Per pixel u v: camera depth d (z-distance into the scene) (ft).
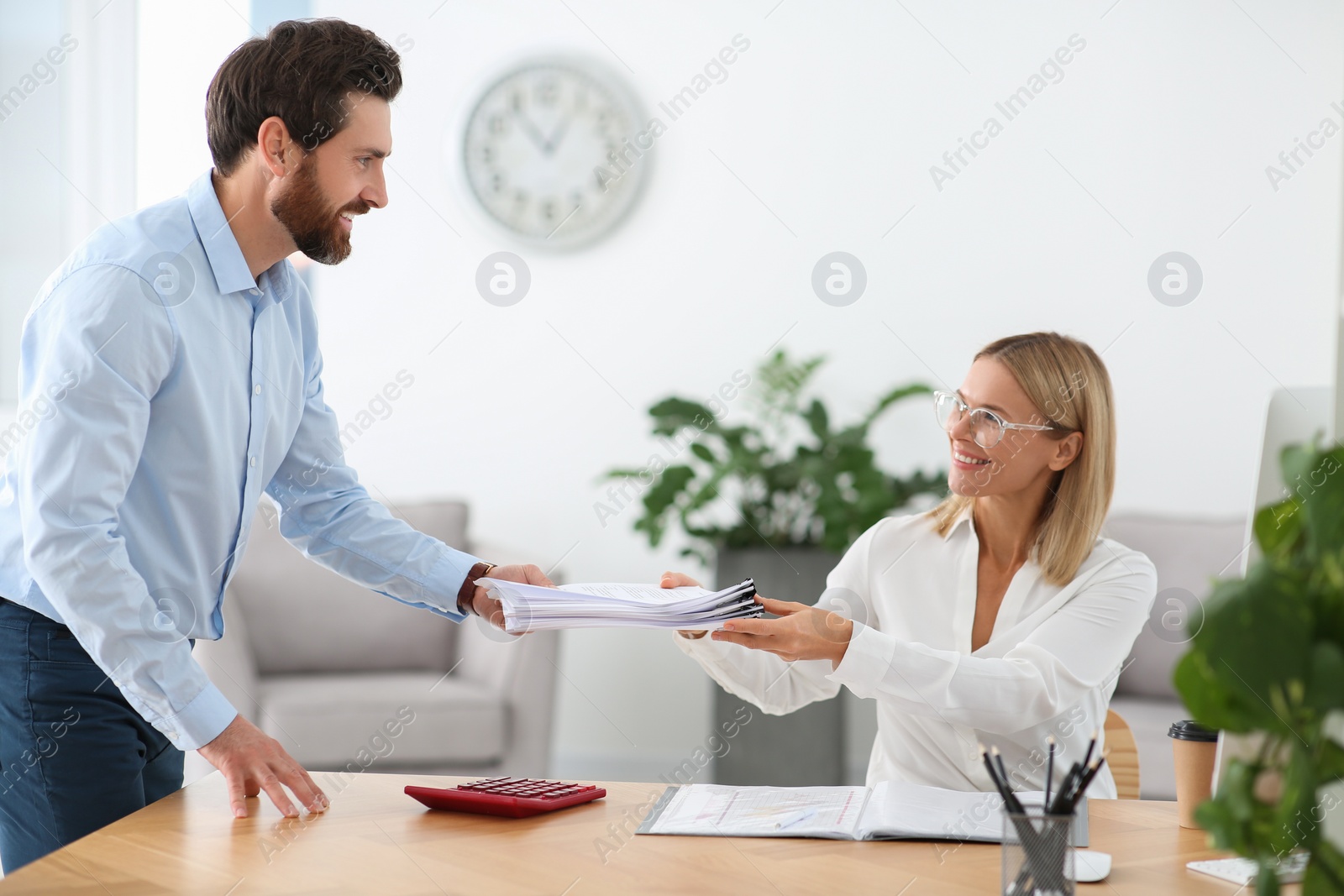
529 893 2.90
